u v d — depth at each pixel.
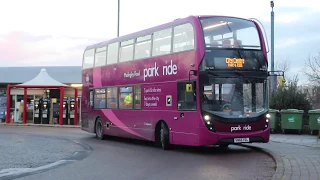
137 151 14.85
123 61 17.78
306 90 23.77
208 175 9.53
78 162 12.20
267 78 13.81
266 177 9.22
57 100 32.53
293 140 16.98
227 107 13.08
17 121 33.91
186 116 13.51
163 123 14.94
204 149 15.01
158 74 15.17
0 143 17.73
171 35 14.55
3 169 10.94
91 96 20.95
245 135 13.12
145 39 16.22
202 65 12.98
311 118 19.36
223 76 13.11
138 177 9.50
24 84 30.77
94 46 20.86
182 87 13.78
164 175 9.70
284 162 10.73
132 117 16.92
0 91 36.75
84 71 21.91
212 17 13.49
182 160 12.25
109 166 11.33
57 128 28.80
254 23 14.03
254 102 13.45
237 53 13.41
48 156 13.61
